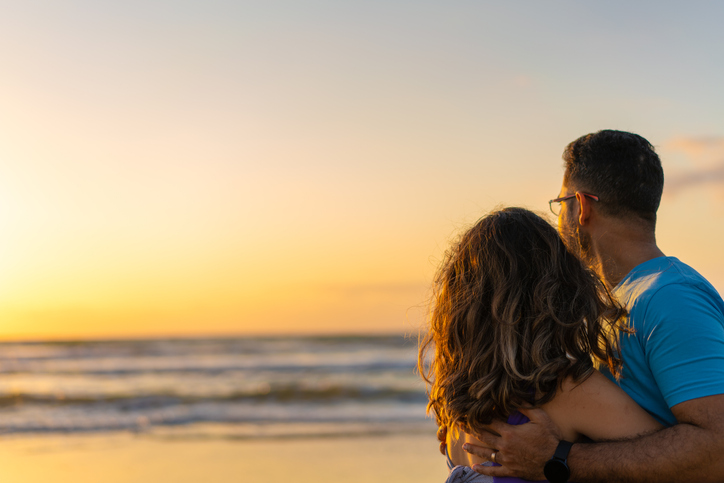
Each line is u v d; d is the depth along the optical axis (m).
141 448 8.46
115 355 33.12
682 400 1.60
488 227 1.85
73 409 13.33
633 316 1.77
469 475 1.78
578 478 1.63
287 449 8.29
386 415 11.90
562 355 1.65
